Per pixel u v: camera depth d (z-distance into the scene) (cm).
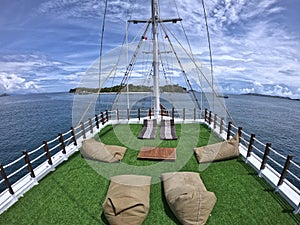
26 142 2000
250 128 2642
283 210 507
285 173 563
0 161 1542
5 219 498
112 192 528
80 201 561
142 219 460
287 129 2600
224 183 634
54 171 734
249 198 557
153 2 1159
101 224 475
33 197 581
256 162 735
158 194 586
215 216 490
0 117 3569
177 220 481
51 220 491
